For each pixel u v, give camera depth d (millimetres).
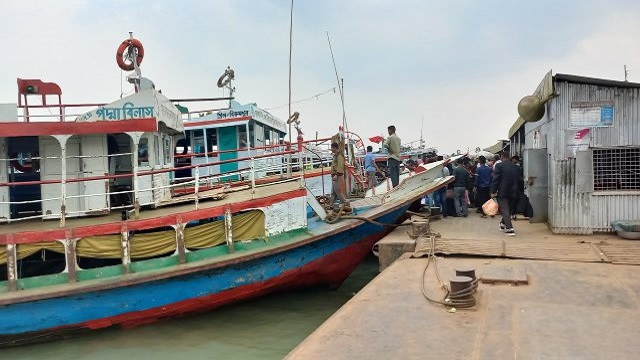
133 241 9852
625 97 10883
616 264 8555
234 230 10359
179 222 9977
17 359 8734
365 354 4977
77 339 9539
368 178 18297
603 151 11062
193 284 9984
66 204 10789
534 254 9328
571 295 6875
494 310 6324
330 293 11961
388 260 10586
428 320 6008
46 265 11195
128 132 10383
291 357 4953
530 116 13141
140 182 11289
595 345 5051
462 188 15242
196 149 18297
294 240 10617
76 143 10852
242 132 18016
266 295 11195
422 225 11148
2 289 9258
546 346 5051
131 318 9797
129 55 12531
